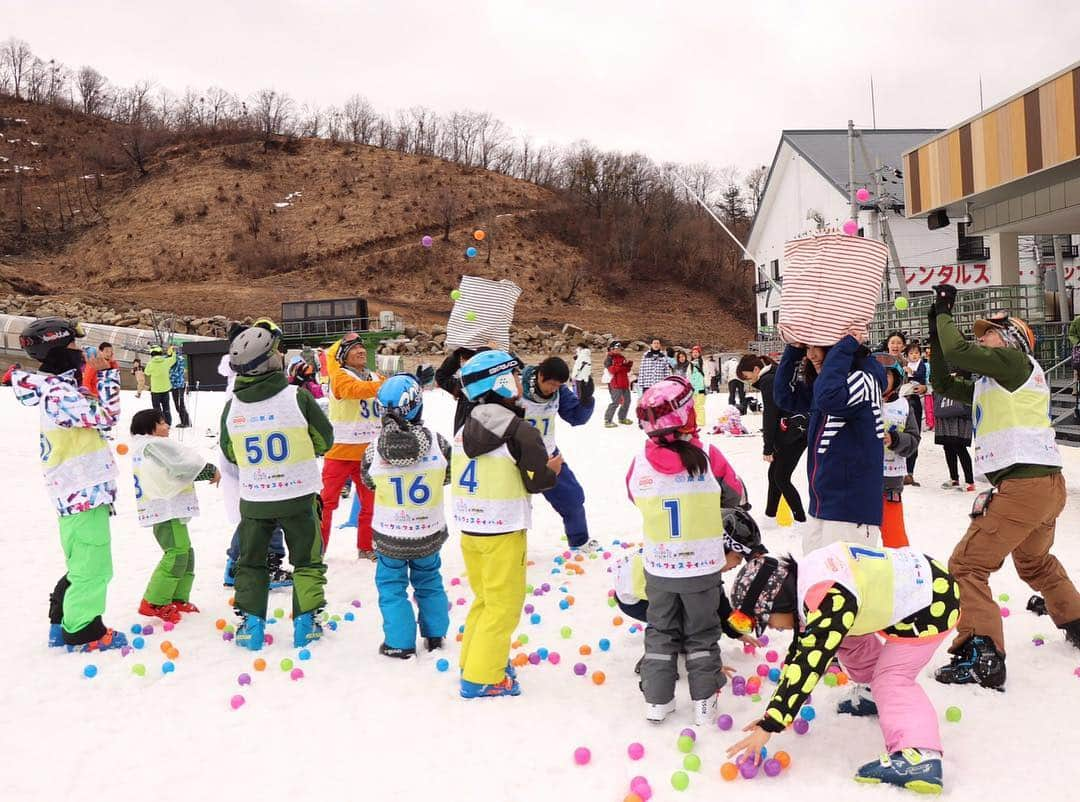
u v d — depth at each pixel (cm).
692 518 448
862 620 386
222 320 5153
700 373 1919
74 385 570
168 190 8856
